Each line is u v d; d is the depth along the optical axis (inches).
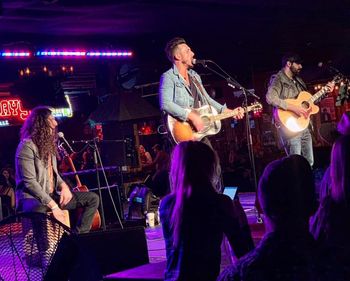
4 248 110.9
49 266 99.5
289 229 81.4
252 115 645.9
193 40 528.4
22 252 109.8
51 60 492.4
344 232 100.1
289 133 284.8
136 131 570.3
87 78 617.3
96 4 375.6
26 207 214.8
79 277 117.7
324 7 463.5
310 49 617.9
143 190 338.6
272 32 543.2
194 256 114.9
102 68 516.4
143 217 335.6
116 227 327.0
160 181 330.3
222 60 576.7
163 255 227.3
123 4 383.9
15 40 454.0
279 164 83.9
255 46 581.9
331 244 82.5
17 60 479.2
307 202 83.4
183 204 116.3
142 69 531.8
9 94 604.1
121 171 367.2
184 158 118.2
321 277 77.7
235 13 448.5
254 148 646.5
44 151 215.5
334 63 605.3
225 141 702.5
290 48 599.5
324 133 447.2
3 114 582.9
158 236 283.4
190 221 115.5
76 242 102.7
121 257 138.5
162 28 478.6
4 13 379.6
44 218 108.4
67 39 471.2
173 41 221.6
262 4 430.0
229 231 116.6
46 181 216.7
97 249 136.0
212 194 117.3
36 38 460.8
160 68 536.4
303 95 289.7
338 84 314.2
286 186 82.0
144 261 141.1
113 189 334.6
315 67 619.2
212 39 542.0
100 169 308.5
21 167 212.7
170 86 218.7
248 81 636.7
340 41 597.9
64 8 378.9
